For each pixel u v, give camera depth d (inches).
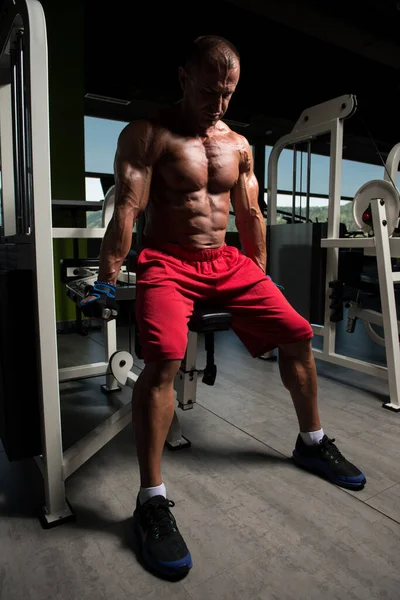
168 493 46.6
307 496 46.3
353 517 42.6
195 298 44.6
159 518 37.4
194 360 55.2
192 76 40.7
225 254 47.5
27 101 37.3
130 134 41.8
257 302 46.8
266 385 82.0
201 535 39.8
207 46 39.8
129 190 41.8
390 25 156.8
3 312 39.6
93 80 166.7
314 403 49.9
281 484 48.6
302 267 92.3
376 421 66.4
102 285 40.8
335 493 46.8
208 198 45.0
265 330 48.0
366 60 193.6
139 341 44.5
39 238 37.8
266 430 62.6
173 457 54.6
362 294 94.7
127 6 145.5
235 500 45.4
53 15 125.5
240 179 50.6
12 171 53.2
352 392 79.4
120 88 173.5
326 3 140.9
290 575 35.1
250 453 55.8
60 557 37.3
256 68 185.3
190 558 35.5
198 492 46.9
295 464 53.0
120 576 35.2
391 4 147.3
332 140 84.0
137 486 48.7
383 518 42.5
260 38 169.3
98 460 54.4
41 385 39.9
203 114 42.0
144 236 47.8
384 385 83.2
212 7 148.7
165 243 45.1
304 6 140.2
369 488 47.9
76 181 135.0
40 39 35.6
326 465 49.2
